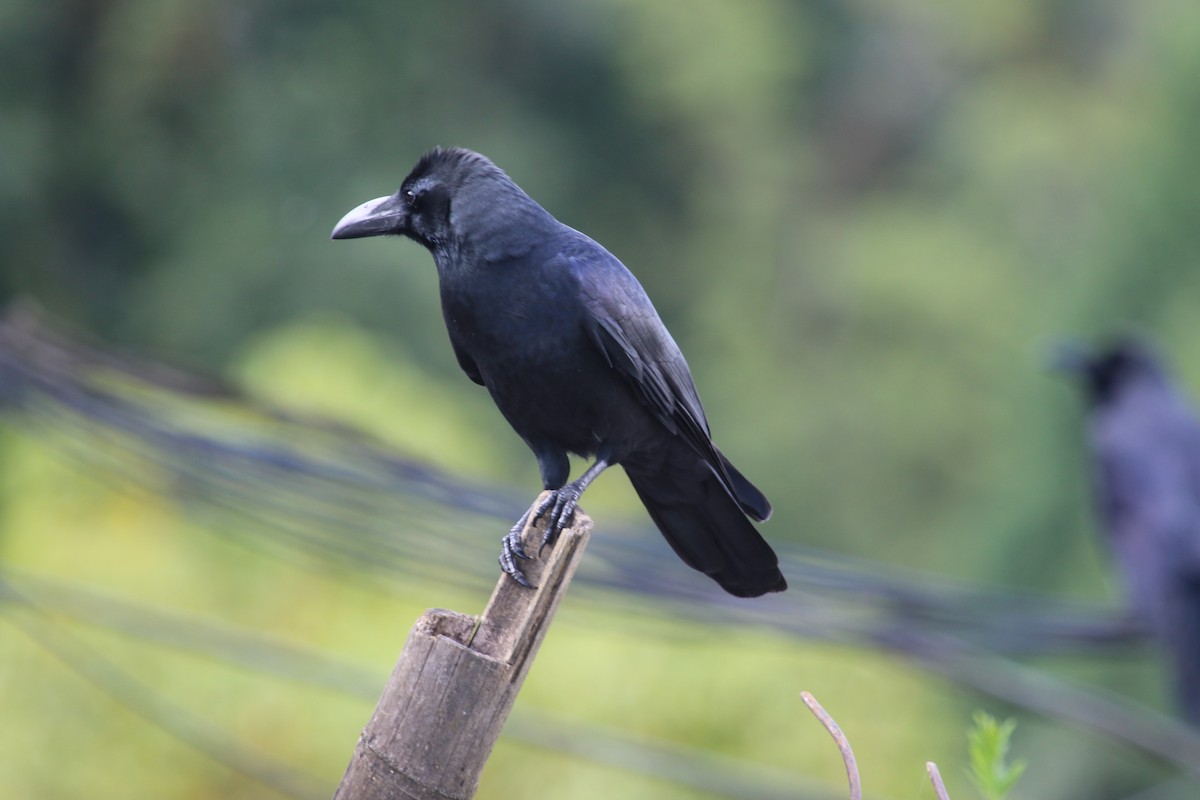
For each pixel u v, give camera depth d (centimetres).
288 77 2247
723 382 2648
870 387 2684
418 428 1411
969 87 3244
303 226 2192
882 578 904
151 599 1223
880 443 2644
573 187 2494
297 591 1230
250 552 1238
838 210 3053
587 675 1212
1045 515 1588
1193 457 1148
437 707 379
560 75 2472
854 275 2783
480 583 920
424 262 2186
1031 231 2955
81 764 1150
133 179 2200
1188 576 1055
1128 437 1168
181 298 2170
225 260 2170
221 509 1005
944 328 2748
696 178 2659
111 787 1151
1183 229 1614
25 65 2145
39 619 1162
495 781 1180
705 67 2642
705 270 2688
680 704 1211
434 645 383
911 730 1236
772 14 2920
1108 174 1975
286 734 1159
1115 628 1002
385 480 897
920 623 909
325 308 2155
